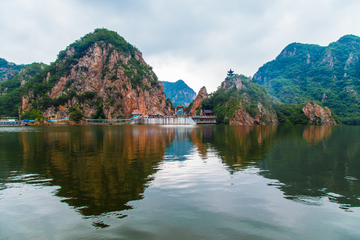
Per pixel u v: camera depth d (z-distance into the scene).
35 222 11.02
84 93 192.38
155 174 19.44
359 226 10.62
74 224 10.79
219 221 10.98
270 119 192.25
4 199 13.91
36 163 24.06
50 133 72.38
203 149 35.03
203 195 14.45
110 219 11.20
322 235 9.83
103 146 38.38
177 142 45.00
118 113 196.88
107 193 14.82
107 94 199.00
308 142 46.31
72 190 15.38
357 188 16.00
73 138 53.66
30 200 13.72
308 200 13.77
